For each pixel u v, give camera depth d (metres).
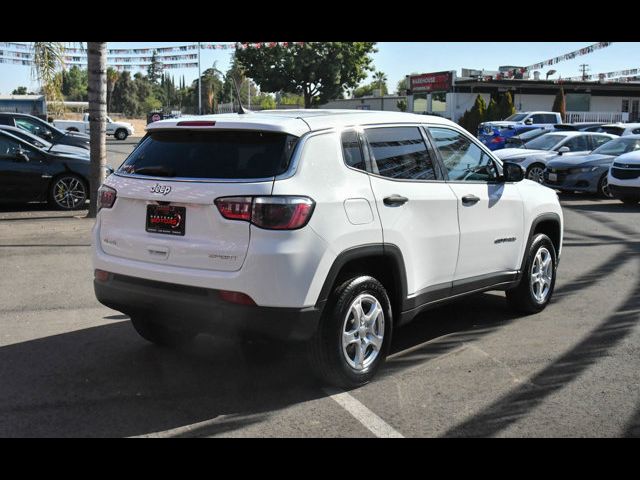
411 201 4.92
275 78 43.72
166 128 4.67
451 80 44.72
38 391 4.57
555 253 6.86
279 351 5.41
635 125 25.45
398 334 5.96
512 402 4.46
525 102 46.53
